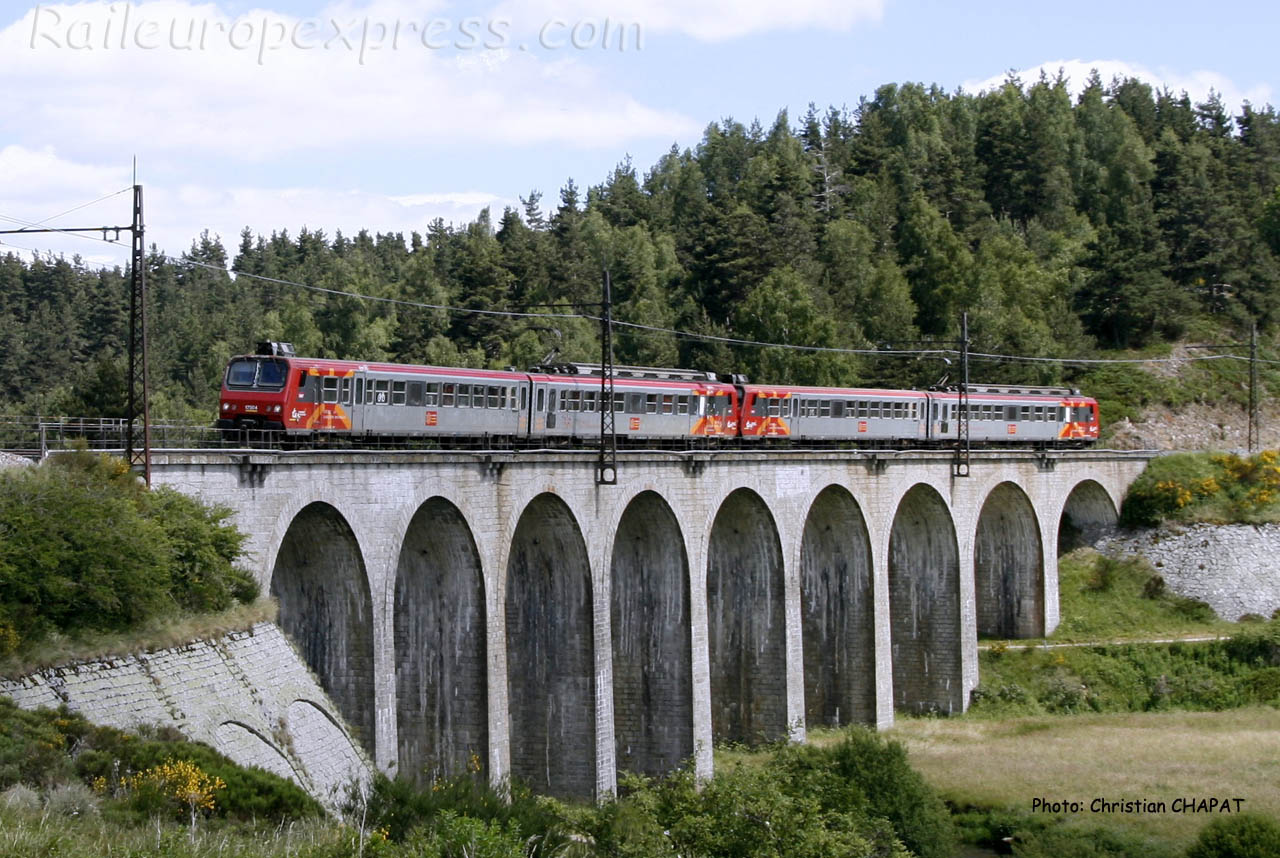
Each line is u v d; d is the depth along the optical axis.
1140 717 78.06
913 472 78.44
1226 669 85.50
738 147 193.00
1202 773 63.62
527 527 57.03
